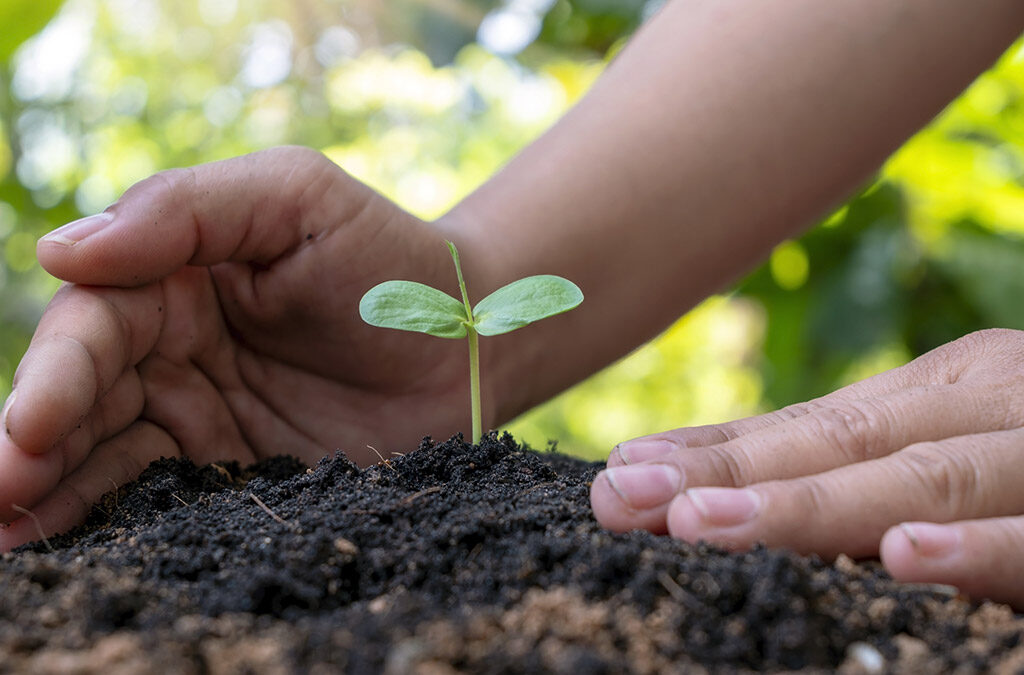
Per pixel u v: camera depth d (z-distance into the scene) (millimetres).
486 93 1388
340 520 300
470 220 403
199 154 1330
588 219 402
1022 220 696
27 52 812
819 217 426
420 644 254
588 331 419
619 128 402
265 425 392
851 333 706
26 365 320
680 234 408
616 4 650
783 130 399
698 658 262
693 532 289
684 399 1562
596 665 252
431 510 305
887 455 308
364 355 389
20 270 883
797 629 265
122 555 297
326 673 251
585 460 418
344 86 1329
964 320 711
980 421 311
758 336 960
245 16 1229
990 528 284
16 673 252
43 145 954
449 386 405
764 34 397
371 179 1399
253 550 294
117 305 345
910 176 697
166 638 258
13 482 315
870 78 396
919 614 276
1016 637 272
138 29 1239
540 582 279
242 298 377
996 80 651
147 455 362
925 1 392
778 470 305
